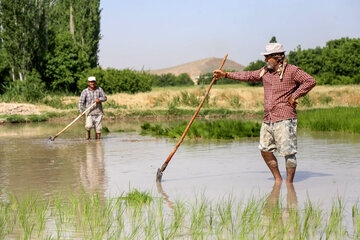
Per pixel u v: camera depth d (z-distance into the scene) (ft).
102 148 37.09
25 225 14.19
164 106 102.94
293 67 20.43
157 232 13.28
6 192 19.69
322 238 12.45
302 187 19.63
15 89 102.89
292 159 20.54
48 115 81.56
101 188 20.21
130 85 139.13
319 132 48.93
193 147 36.65
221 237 12.69
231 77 22.58
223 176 22.89
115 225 14.06
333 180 21.11
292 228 13.41
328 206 16.05
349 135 44.68
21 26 145.69
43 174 24.30
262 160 28.53
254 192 18.79
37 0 149.18
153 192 19.17
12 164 28.27
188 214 15.35
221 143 39.52
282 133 20.43
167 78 331.77
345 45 225.35
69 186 20.81
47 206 16.79
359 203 16.42
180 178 22.59
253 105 106.63
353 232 12.94
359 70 216.33
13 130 58.08
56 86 159.94
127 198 17.65
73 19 172.55
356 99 108.88
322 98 108.58
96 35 174.19
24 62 147.43
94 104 44.75
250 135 45.62
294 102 20.22
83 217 14.98
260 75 21.18
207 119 80.64
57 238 12.77
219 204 16.65
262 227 13.55
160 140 43.80
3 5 143.54
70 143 41.57
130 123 73.05
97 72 140.97
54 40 159.74
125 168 26.17
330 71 224.53
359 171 23.48
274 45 20.49
